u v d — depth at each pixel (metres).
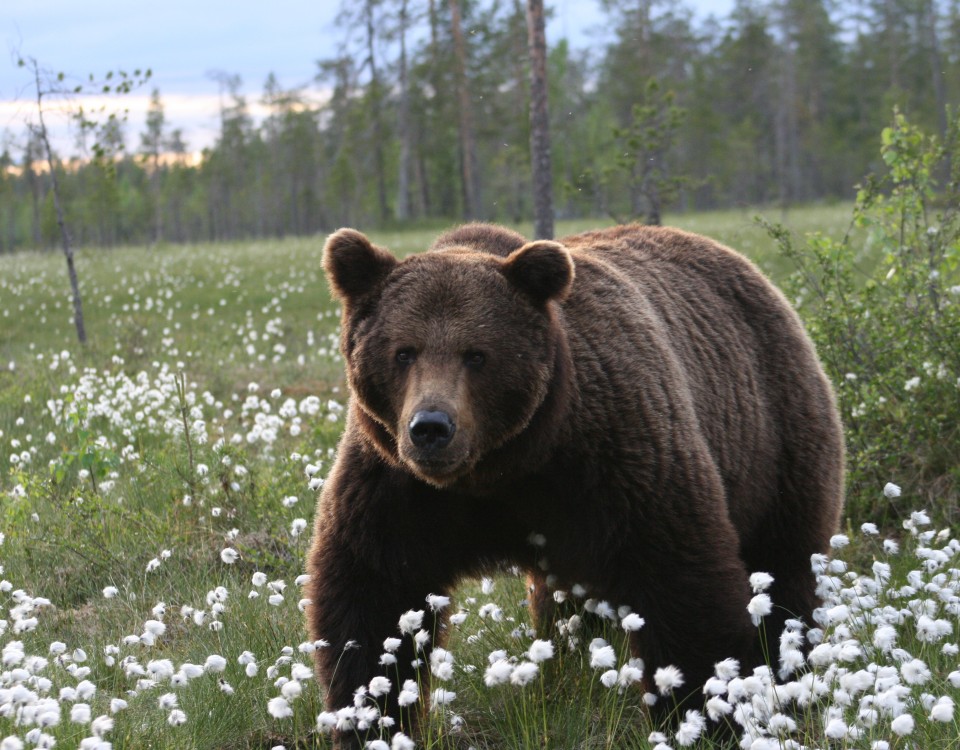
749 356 9.59
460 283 7.25
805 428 9.62
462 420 6.82
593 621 9.48
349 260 7.50
